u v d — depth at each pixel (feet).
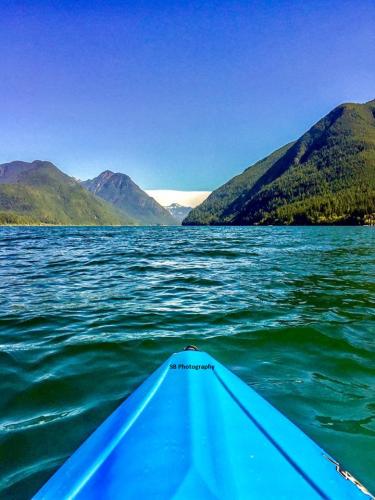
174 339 22.38
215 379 13.92
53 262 62.59
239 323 25.54
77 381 17.03
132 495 7.44
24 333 23.52
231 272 49.16
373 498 7.84
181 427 10.20
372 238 152.35
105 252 83.56
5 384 16.69
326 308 29.53
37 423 13.66
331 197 620.90
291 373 17.98
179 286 39.34
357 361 19.42
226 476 8.00
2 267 55.72
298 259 65.51
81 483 8.09
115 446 9.46
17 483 10.65
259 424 10.75
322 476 8.49
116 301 32.24
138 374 17.81
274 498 7.53
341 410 14.58
